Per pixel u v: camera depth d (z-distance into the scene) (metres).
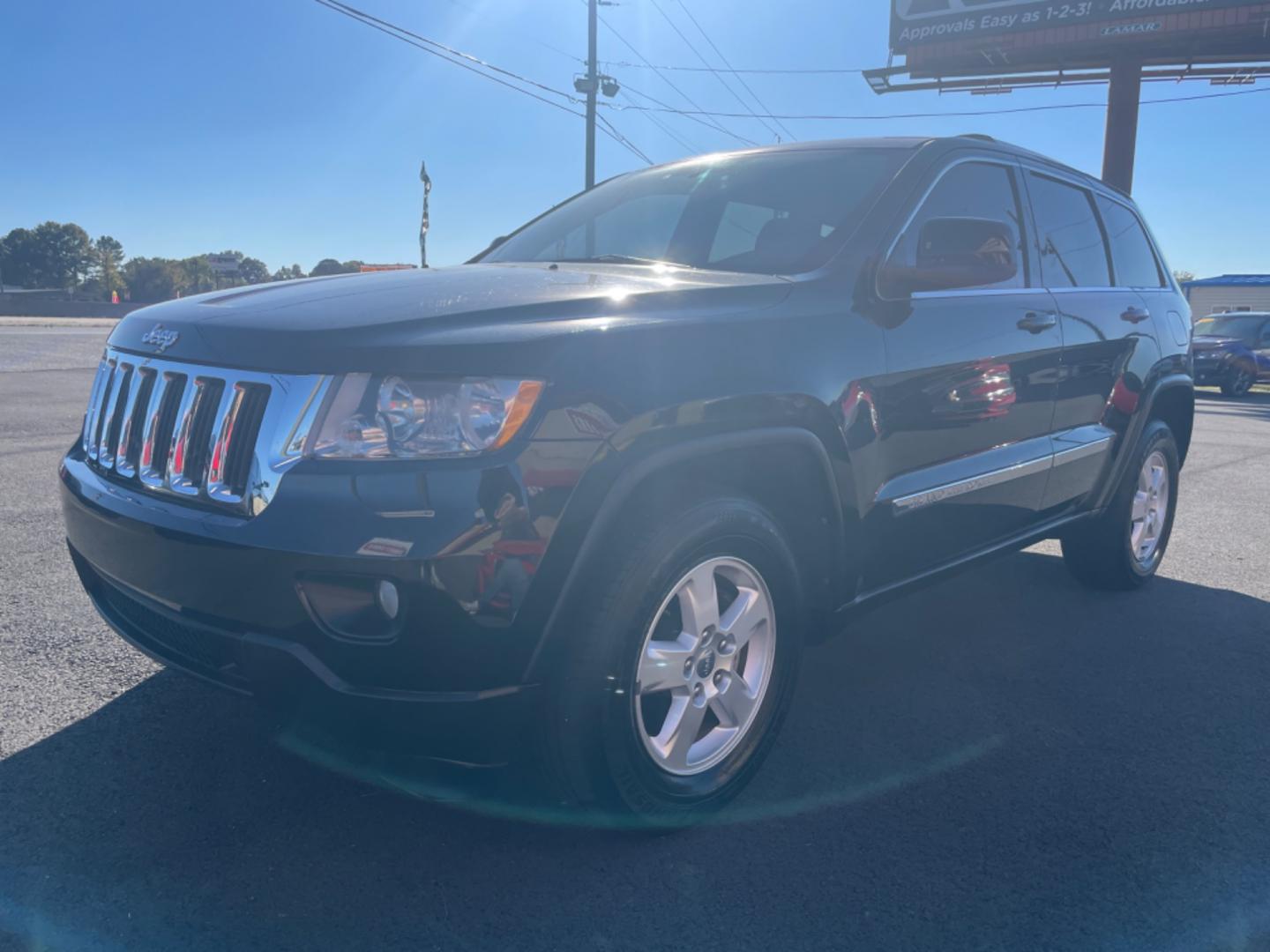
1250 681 3.62
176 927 2.07
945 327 3.12
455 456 2.05
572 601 2.16
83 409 9.77
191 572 2.22
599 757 2.27
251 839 2.40
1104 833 2.56
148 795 2.57
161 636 2.46
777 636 2.67
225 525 2.17
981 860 2.42
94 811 2.48
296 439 2.13
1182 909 2.25
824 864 2.39
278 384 2.19
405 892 2.22
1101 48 25.44
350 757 2.39
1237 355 19.56
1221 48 24.45
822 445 2.65
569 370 2.15
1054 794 2.76
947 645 3.93
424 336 2.18
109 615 2.70
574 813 2.40
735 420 2.42
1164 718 3.28
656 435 2.25
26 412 9.44
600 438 2.15
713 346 2.42
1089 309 3.99
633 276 2.83
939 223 2.94
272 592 2.10
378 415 2.08
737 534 2.46
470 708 2.09
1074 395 3.88
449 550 2.00
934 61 27.58
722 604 2.61
